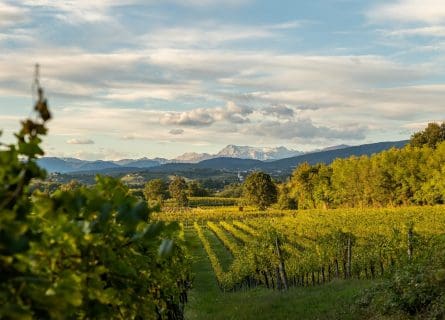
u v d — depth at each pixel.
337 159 124.94
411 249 27.95
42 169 2.69
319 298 21.50
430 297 12.96
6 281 2.45
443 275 12.88
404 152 102.44
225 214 121.69
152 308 5.50
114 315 4.34
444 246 17.30
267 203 149.12
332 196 125.00
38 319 2.54
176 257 11.04
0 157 2.51
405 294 13.54
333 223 61.41
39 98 2.23
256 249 37.03
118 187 4.11
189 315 25.02
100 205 3.17
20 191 2.58
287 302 22.34
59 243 3.30
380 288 16.62
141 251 5.12
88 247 3.43
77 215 3.22
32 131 2.34
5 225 2.35
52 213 3.08
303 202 137.00
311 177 134.25
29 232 2.78
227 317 21.45
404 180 100.06
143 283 5.06
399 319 13.17
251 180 150.25
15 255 2.49
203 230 92.88
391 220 57.91
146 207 3.29
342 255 36.47
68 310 2.86
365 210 83.81
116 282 4.02
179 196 164.25
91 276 3.46
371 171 108.00
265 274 37.56
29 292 2.47
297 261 38.50
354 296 18.73
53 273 3.31
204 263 55.47
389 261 32.22
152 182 171.00
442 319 11.70
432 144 118.31
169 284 8.80
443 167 91.50
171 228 3.28
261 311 21.03
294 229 64.25
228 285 38.81
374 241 41.62
